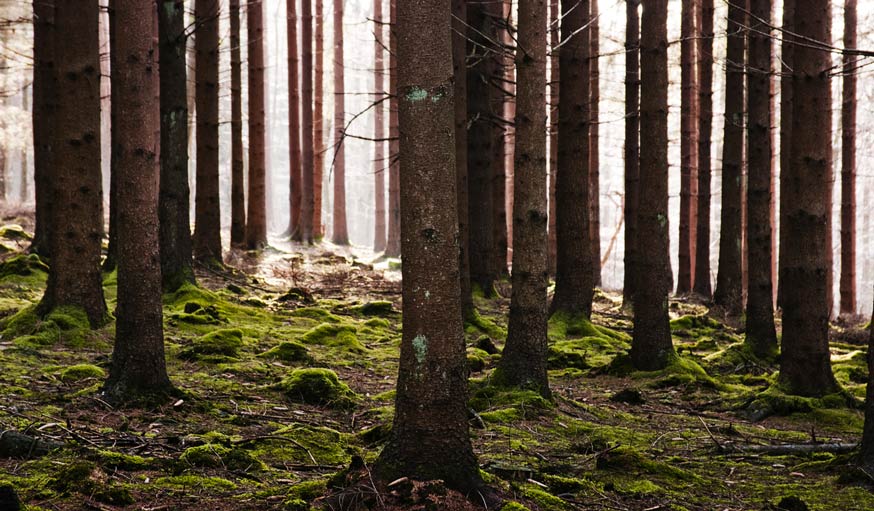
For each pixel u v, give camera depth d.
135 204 7.28
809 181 9.70
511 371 8.78
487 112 16.39
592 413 8.90
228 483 5.31
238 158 23.11
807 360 9.88
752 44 13.69
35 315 10.23
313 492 5.04
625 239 18.91
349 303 16.28
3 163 36.19
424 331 4.82
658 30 10.78
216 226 17.89
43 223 15.60
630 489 6.00
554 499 5.31
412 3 4.74
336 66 32.72
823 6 9.39
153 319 7.43
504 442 7.12
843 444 7.64
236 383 8.73
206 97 17.55
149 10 7.10
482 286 17.19
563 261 14.68
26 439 5.68
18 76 38.62
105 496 4.80
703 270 21.47
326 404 8.34
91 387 7.68
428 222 4.79
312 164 28.42
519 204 8.73
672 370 11.05
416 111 4.75
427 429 4.82
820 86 9.52
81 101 10.11
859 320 19.86
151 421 6.86
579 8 13.62
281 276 19.16
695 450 7.69
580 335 14.23
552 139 23.64
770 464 7.29
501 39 17.83
